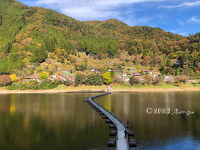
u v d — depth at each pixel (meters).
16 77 177.88
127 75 199.75
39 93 153.62
